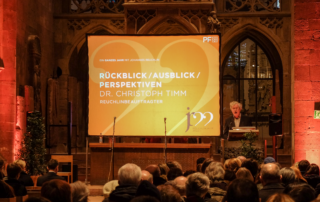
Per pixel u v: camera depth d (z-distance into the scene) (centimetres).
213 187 512
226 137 1155
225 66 1680
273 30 1608
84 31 1639
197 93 1164
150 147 1051
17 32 1306
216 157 1475
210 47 1164
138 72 1177
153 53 1177
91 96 1174
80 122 1661
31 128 1154
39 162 1140
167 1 1384
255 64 1669
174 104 1168
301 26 1252
